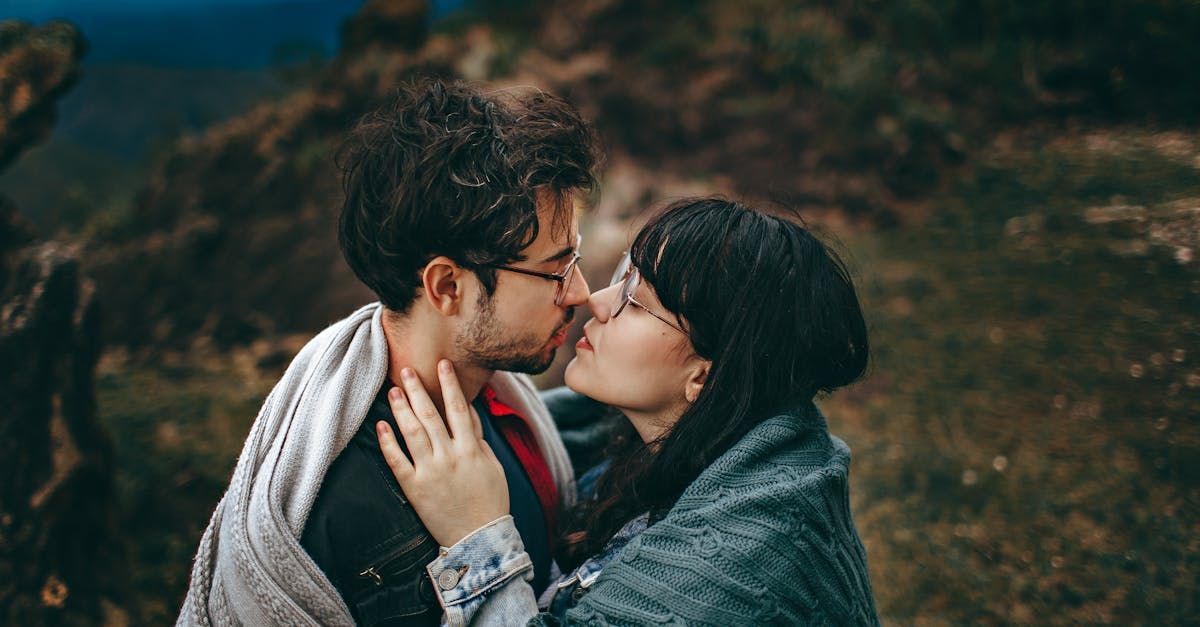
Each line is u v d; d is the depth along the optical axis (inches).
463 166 51.1
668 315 57.8
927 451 176.1
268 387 243.6
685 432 57.7
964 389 195.8
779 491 52.9
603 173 60.1
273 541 50.3
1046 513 152.6
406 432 53.7
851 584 55.9
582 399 78.4
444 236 51.6
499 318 54.5
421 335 55.7
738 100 347.9
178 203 314.7
